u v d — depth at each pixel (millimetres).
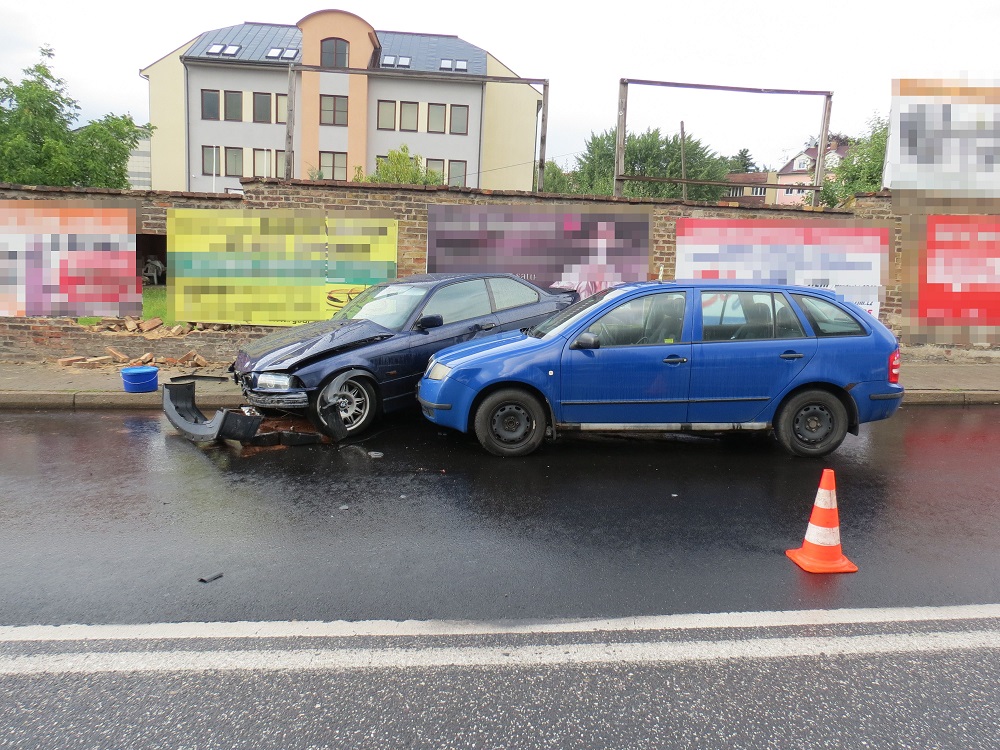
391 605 3555
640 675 2945
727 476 5816
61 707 2705
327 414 6707
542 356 6203
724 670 2986
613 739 2539
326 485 5504
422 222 10773
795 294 6363
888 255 11266
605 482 5629
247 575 3887
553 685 2867
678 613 3484
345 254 10727
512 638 3236
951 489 5516
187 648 3133
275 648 3139
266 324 10773
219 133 44469
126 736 2539
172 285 10656
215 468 5953
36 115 29844
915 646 3188
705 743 2521
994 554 4234
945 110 11016
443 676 2930
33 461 6137
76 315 10656
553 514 4887
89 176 30719
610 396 6219
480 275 8227
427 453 6473
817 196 11820
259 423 6676
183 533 4488
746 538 4469
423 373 7395
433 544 4336
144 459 6223
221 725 2604
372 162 45719
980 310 11406
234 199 11336
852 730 2602
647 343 6238
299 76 44062
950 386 9656
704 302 6305
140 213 10938
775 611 3506
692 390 6207
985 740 2545
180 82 46875
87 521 4688
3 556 4117
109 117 31344
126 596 3627
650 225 11086
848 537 4488
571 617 3439
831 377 6191
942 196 11164
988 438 7289
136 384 8648
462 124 46062
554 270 11031
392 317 7625
